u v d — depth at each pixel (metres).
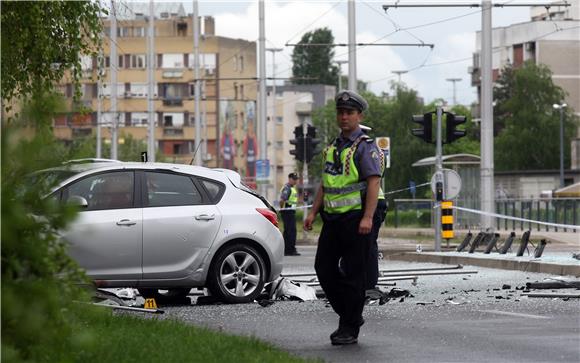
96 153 15.01
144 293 33.94
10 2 28.30
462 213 110.00
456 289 35.50
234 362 18.09
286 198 66.75
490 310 28.45
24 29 29.22
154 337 20.53
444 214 61.78
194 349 19.31
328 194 22.05
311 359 19.11
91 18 31.89
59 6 30.61
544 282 35.06
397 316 27.42
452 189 60.59
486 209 74.25
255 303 32.00
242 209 32.50
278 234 32.97
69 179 14.74
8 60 29.19
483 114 74.75
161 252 31.28
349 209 21.89
